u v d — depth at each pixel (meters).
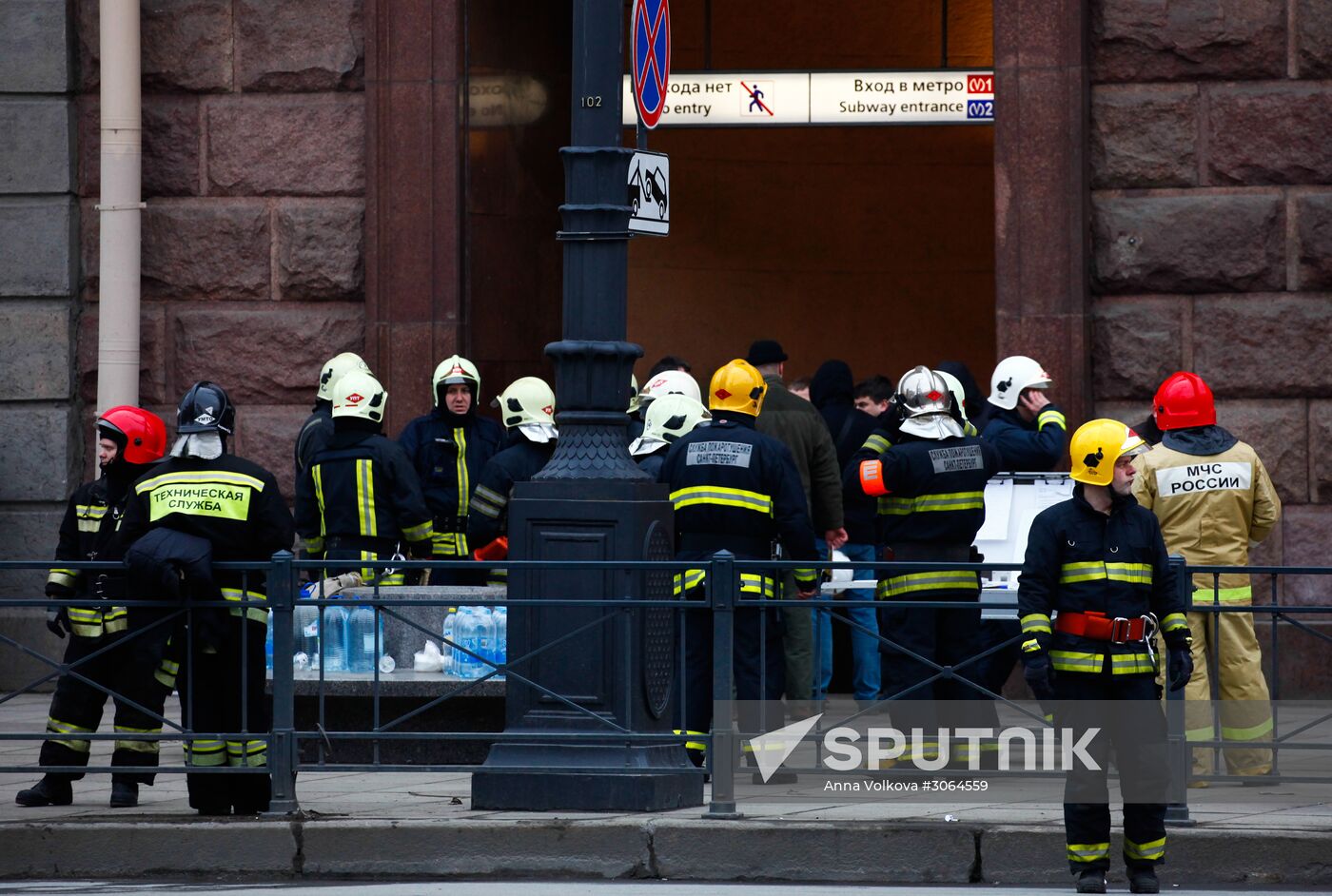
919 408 26.52
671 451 26.83
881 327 53.66
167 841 22.53
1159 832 20.50
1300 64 34.81
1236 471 26.25
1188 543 26.31
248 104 37.50
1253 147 34.91
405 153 36.91
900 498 26.34
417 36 36.91
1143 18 35.16
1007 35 35.38
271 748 23.42
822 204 53.50
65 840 22.61
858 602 23.09
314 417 30.78
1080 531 20.62
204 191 37.62
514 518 24.03
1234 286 34.97
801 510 26.14
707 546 26.25
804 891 20.89
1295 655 34.06
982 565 23.17
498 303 38.78
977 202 53.44
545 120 40.97
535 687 23.41
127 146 37.09
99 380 37.19
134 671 24.44
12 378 37.72
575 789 23.31
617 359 24.11
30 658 37.16
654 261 52.81
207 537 23.98
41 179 37.66
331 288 37.38
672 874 22.00
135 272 37.22
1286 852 21.52
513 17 39.31
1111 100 35.38
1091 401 35.44
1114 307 35.38
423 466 31.53
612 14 24.03
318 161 37.44
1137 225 35.19
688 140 52.91
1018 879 21.62
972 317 53.62
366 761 28.39
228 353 37.44
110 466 25.69
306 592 28.70
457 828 22.31
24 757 28.69
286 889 21.19
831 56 49.38
